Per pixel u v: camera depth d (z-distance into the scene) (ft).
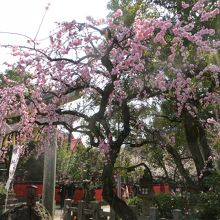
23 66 20.25
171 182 35.37
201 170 28.78
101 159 25.76
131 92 20.59
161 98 21.08
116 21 21.86
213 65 19.49
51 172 37.81
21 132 20.77
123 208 18.93
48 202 37.29
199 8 18.90
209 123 25.49
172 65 20.40
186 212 28.19
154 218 28.14
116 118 22.00
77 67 20.31
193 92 20.97
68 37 19.94
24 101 19.33
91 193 48.93
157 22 17.97
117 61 18.88
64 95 20.88
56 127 23.06
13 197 43.80
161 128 29.89
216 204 25.68
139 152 36.68
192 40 18.43
